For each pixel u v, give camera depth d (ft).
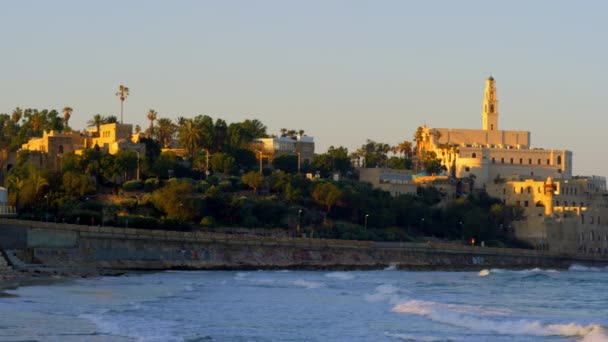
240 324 614.75
